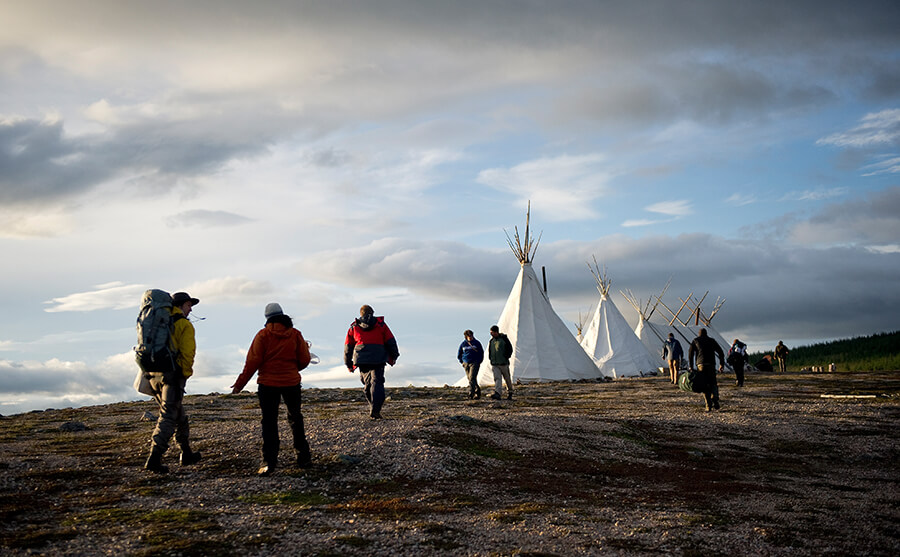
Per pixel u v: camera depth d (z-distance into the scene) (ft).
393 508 22.84
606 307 147.33
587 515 23.15
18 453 29.99
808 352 212.43
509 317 114.11
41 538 17.94
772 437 46.03
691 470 34.76
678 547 19.56
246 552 17.28
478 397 68.85
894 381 100.42
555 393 79.87
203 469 27.45
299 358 28.50
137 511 21.08
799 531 22.08
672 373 96.43
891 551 20.35
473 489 26.66
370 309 42.52
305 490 25.04
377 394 41.60
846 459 40.40
